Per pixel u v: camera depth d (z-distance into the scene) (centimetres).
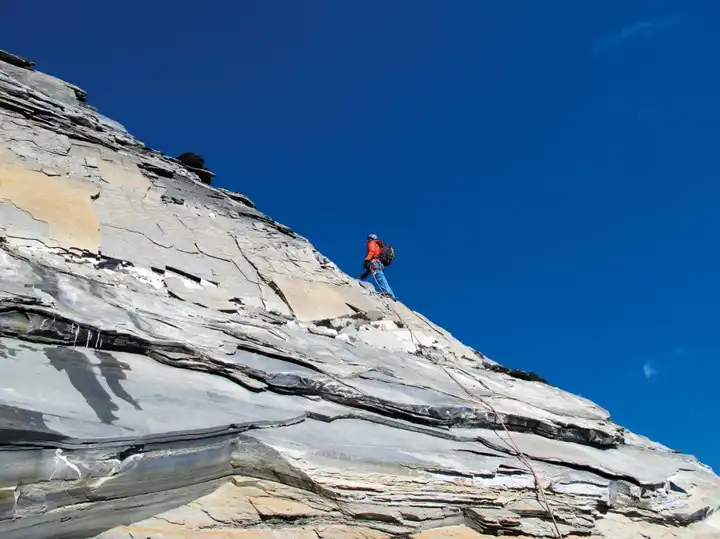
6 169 1146
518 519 905
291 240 1658
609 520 1075
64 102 1579
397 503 818
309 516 742
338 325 1405
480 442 1060
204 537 664
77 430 635
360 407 988
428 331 1647
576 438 1254
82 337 796
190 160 1806
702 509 1242
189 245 1338
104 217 1230
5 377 674
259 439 782
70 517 597
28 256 975
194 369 870
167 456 686
